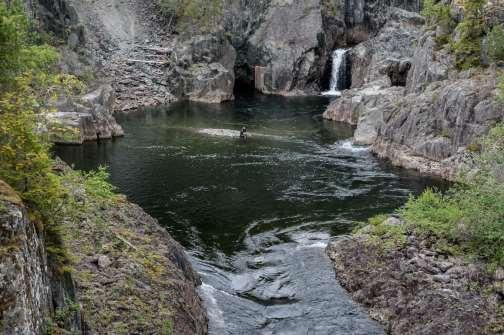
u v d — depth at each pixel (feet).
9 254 32.94
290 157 165.27
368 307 79.77
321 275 88.99
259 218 114.52
